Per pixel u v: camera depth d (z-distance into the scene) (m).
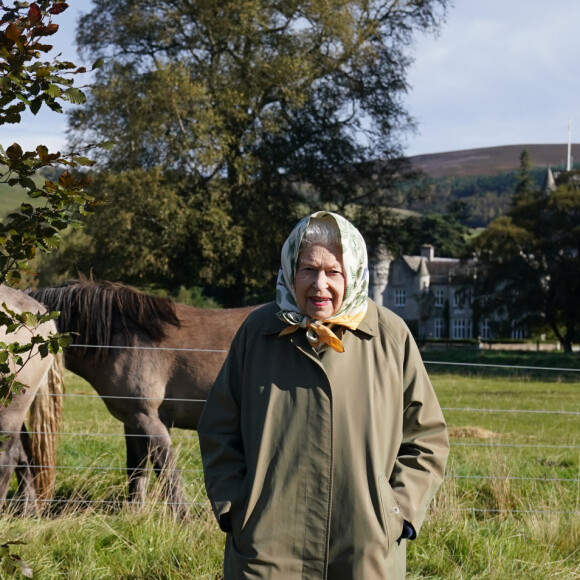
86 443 9.07
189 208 27.56
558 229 51.09
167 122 26.98
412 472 2.72
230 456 2.70
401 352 2.74
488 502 6.35
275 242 29.86
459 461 8.64
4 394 2.89
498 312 54.16
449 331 84.81
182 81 26.36
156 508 5.52
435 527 5.17
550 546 5.04
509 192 139.25
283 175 31.64
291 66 28.17
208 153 26.78
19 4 2.72
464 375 29.66
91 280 6.59
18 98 2.64
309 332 2.62
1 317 2.85
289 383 2.63
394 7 32.44
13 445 5.63
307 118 31.86
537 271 51.88
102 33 29.45
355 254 2.66
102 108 26.94
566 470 8.48
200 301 50.88
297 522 2.54
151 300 6.40
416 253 89.94
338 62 31.03
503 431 12.52
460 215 106.94
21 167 2.71
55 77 2.73
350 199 33.50
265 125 29.20
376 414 2.62
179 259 30.12
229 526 2.65
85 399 15.30
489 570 4.57
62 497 6.16
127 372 6.29
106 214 26.39
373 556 2.51
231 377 2.77
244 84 28.61
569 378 28.70
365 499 2.54
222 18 28.20
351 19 29.67
